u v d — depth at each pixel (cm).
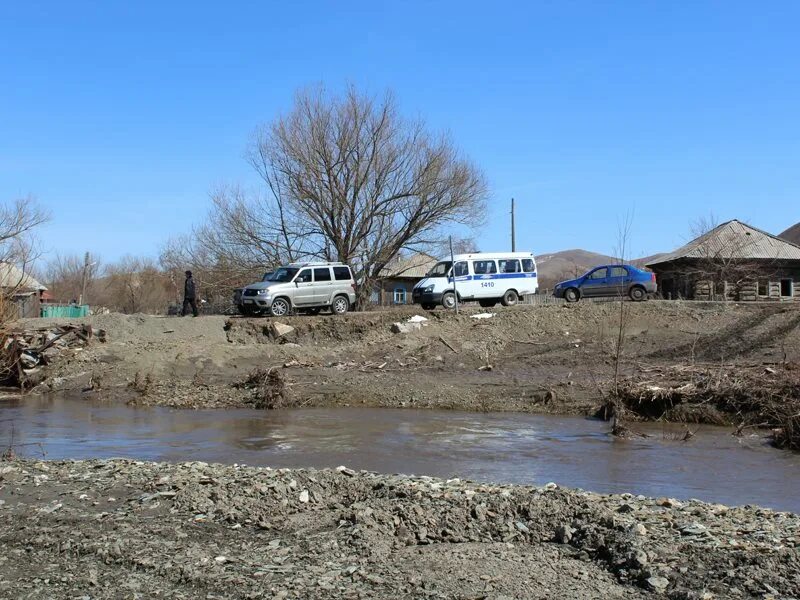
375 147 4331
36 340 2678
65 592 631
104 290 8588
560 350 2523
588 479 1195
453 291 3256
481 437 1585
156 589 637
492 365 2412
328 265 3262
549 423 1767
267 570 677
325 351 2695
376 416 1880
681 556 687
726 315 2683
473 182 4500
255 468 1109
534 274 3447
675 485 1152
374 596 609
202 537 785
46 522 838
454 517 822
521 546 755
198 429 1700
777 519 830
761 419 1661
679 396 1772
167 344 2750
